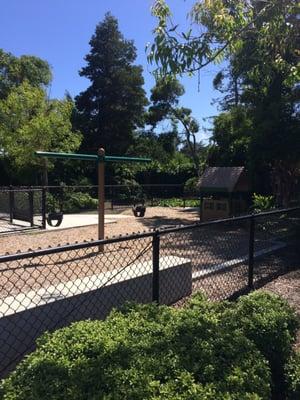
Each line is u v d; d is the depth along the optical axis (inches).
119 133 1450.5
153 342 104.3
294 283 240.7
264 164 534.0
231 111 626.5
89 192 1013.8
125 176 1154.7
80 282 166.6
